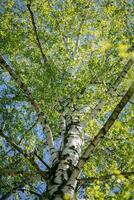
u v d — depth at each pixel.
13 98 9.88
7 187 8.27
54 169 7.08
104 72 9.61
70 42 11.07
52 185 6.68
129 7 12.13
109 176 6.48
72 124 8.41
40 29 11.88
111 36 11.26
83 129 8.30
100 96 8.98
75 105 9.02
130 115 10.95
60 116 8.88
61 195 6.41
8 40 10.92
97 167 9.97
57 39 11.22
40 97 9.00
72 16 12.00
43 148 10.29
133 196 5.59
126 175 6.26
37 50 11.10
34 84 9.38
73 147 7.62
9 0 12.56
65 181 6.73
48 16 12.08
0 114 9.62
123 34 11.56
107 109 9.96
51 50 10.91
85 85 9.22
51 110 9.17
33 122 10.39
